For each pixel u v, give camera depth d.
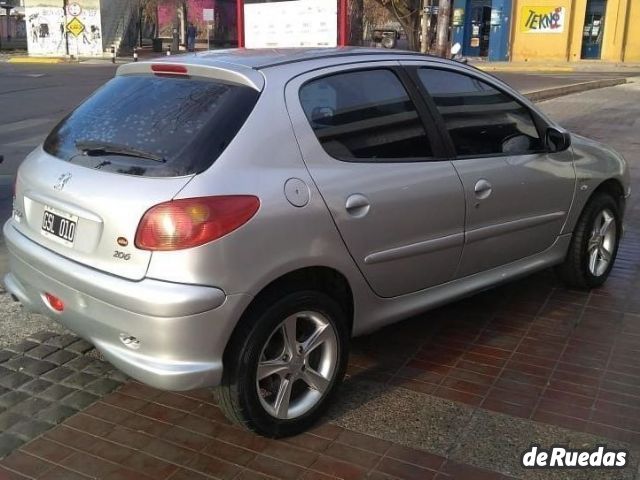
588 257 5.05
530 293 5.17
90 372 3.90
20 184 3.63
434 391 3.75
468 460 3.15
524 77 23.28
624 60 30.52
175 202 2.87
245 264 2.95
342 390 3.74
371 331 3.70
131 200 2.93
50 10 35.81
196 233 2.84
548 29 30.55
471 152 4.10
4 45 43.66
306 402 3.36
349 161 3.43
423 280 3.87
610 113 15.00
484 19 32.19
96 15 35.53
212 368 2.94
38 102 17.14
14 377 3.82
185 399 3.64
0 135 12.41
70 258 3.17
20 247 3.47
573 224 4.89
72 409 3.52
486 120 4.25
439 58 4.14
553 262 4.83
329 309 3.34
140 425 3.40
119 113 3.44
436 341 4.35
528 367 4.02
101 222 3.01
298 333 3.36
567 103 16.67
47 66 29.19
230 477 3.02
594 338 4.41
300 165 3.23
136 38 39.84
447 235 3.89
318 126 3.37
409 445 3.26
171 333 2.84
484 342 4.34
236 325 3.01
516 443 3.28
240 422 3.16
